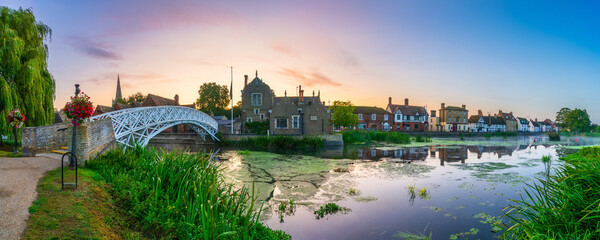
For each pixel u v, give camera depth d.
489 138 55.94
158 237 5.34
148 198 6.25
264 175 14.56
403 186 12.34
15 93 13.91
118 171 8.01
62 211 5.05
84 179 7.06
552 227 4.43
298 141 30.61
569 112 93.00
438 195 10.92
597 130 86.06
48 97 15.71
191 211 5.77
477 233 7.36
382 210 9.19
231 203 6.90
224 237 5.00
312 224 7.96
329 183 12.83
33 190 5.99
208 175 7.46
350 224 7.98
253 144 31.78
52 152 11.93
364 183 12.88
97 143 11.07
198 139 34.62
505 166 18.03
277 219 8.30
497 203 9.89
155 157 8.74
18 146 14.71
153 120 20.08
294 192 11.24
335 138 32.62
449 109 71.88
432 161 20.34
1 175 7.19
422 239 7.01
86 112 8.44
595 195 4.38
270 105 38.16
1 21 14.23
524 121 97.50
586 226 4.21
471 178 14.08
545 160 20.34
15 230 4.21
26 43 15.07
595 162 4.95
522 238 4.70
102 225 5.00
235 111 71.12
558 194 4.93
